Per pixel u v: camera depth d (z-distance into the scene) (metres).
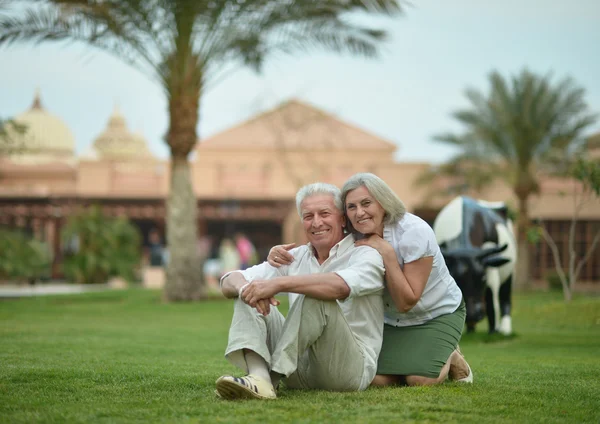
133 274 24.98
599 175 12.08
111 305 14.10
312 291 3.59
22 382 4.30
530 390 4.13
